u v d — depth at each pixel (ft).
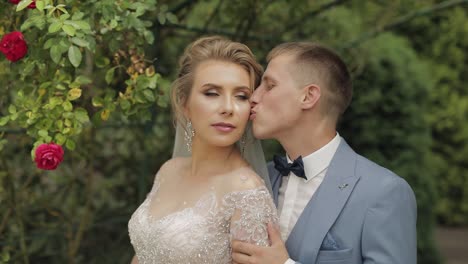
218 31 12.62
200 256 7.13
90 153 12.86
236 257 7.09
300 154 7.72
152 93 9.14
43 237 12.75
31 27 8.86
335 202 7.29
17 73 9.37
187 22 13.58
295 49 7.61
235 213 7.18
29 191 12.50
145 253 7.56
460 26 27.27
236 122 7.34
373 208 7.09
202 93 7.39
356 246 7.11
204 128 7.36
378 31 14.71
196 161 7.79
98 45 9.41
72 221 13.12
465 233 26.94
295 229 7.44
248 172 7.47
